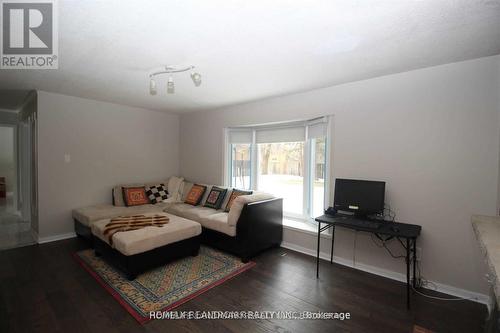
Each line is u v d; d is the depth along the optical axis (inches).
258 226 123.0
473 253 86.9
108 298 85.5
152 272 104.9
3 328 70.3
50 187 140.3
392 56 84.9
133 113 176.4
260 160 167.3
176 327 72.2
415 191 97.5
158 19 62.7
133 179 178.1
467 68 87.0
